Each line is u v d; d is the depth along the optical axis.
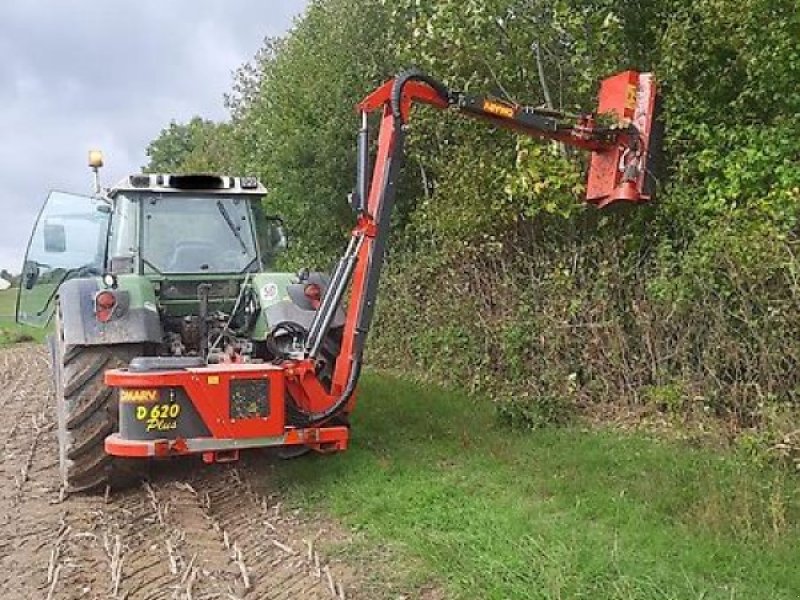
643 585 4.08
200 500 5.97
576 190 7.60
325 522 5.41
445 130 9.77
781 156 6.79
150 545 5.11
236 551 4.84
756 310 6.54
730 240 6.46
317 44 13.09
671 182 7.41
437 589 4.27
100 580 4.57
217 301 7.02
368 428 7.47
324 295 6.45
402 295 10.86
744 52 6.89
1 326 22.50
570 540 4.66
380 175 6.21
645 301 7.56
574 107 8.64
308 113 12.81
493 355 8.98
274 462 6.78
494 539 4.75
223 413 5.53
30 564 4.86
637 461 6.07
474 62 8.70
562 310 8.12
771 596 4.02
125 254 6.96
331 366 6.42
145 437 5.44
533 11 8.38
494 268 9.25
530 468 6.13
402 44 10.08
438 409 8.09
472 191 8.84
